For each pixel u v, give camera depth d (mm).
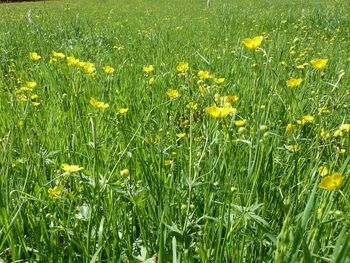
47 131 2836
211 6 18578
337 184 1386
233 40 7320
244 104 3396
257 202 1854
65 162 2520
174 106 3490
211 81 4148
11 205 1937
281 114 3234
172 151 2588
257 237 1737
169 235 1784
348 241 1123
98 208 1824
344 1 16703
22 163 2332
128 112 3355
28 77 4637
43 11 15875
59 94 3555
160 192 1968
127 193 1880
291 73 4133
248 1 20984
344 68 4859
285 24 10148
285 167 2355
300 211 1927
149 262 1638
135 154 2361
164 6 20297
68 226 1820
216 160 2139
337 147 2383
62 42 7176
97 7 20484
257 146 1897
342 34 8867
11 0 32219
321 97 3408
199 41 7184
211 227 1733
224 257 1711
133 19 13039
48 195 2045
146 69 3949
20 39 7430
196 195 2135
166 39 7285
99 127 2939
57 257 1750
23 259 1757
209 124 2531
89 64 3625
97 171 2021
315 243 1458
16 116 3055
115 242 1777
